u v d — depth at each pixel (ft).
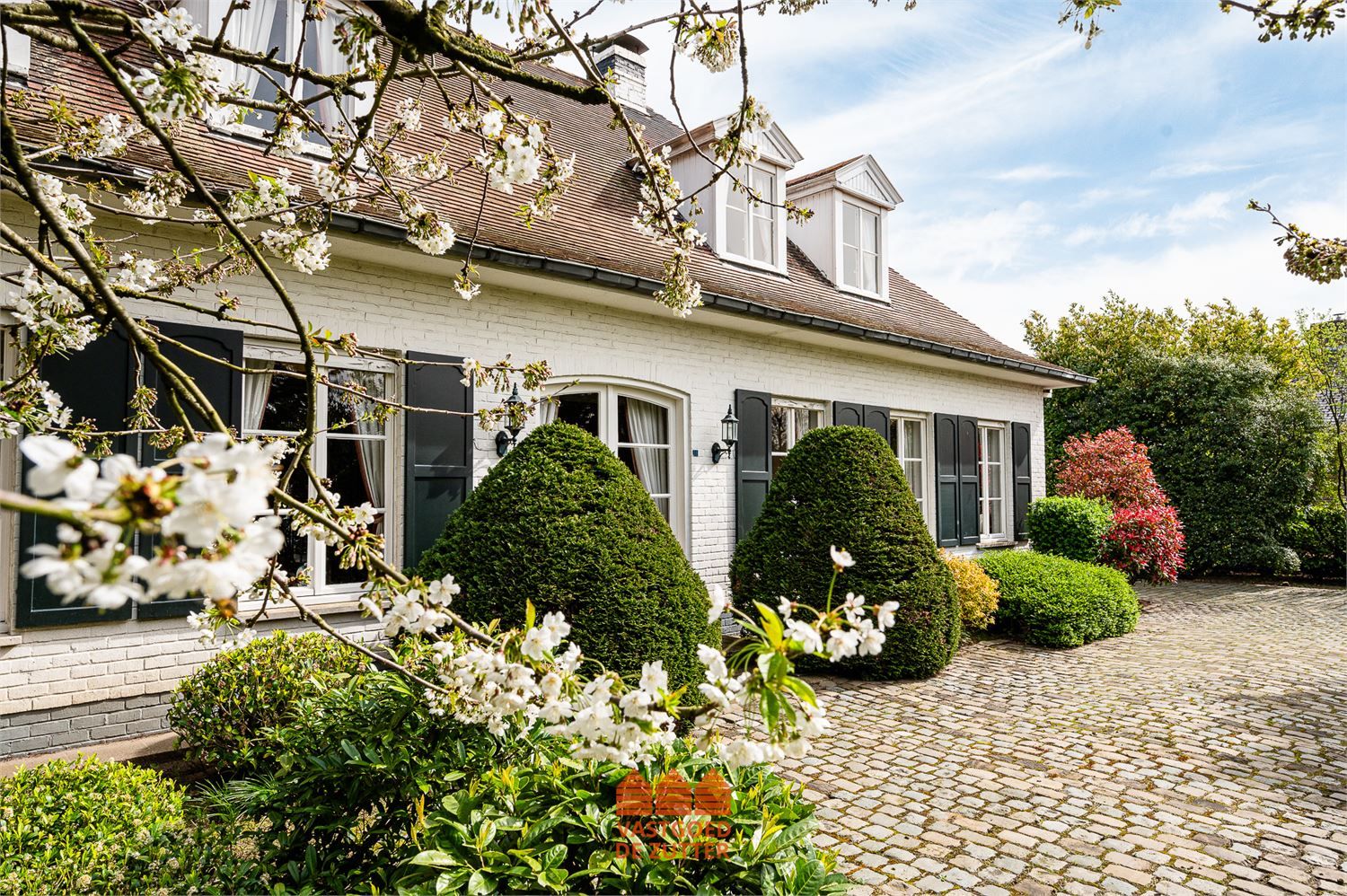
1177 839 12.03
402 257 17.94
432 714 8.20
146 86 5.42
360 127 7.37
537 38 7.43
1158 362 52.08
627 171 30.12
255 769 12.46
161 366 4.69
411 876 6.77
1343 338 57.93
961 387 37.17
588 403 23.79
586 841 6.68
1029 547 40.73
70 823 8.34
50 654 14.23
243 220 7.64
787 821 7.11
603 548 14.33
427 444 19.35
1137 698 19.94
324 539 6.22
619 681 5.63
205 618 8.35
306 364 6.08
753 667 5.16
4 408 7.35
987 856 11.44
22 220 14.07
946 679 21.90
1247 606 37.22
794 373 29.35
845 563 5.10
